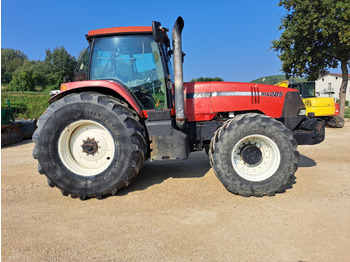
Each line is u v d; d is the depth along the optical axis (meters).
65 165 3.25
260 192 3.16
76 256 2.05
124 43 3.74
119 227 2.49
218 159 3.21
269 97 3.98
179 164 5.00
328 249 2.05
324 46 14.40
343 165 4.66
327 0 12.70
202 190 3.45
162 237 2.29
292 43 14.43
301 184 3.62
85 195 3.20
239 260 1.94
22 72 64.38
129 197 3.26
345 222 2.48
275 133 3.21
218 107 3.92
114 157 3.21
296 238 2.22
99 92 3.56
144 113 3.58
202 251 2.06
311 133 3.95
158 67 3.71
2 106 8.66
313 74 15.69
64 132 3.25
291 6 14.29
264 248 2.08
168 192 3.40
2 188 3.77
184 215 2.70
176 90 3.42
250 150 3.34
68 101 3.22
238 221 2.54
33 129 10.18
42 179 4.25
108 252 2.09
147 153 3.61
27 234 2.41
